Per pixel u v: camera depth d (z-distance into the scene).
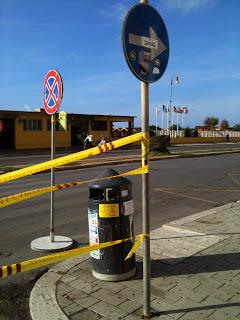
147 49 3.76
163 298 4.29
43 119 40.97
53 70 5.91
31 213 8.74
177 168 18.50
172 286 4.58
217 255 5.57
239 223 7.28
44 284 4.70
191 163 21.52
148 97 3.82
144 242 3.89
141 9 3.69
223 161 22.97
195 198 10.65
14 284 5.03
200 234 6.57
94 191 4.75
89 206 4.73
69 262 5.36
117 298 4.31
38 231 7.32
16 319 4.16
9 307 4.43
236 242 6.14
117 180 4.64
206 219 7.59
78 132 44.78
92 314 4.01
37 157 27.95
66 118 6.51
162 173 16.38
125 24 3.56
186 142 59.44
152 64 3.81
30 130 40.16
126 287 4.57
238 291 4.46
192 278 4.80
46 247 6.18
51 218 6.36
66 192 11.41
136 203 9.85
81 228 7.55
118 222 4.62
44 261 3.61
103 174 4.76
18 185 13.31
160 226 7.68
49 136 41.47
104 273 4.71
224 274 4.92
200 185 13.00
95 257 4.75
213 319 3.86
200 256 5.53
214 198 10.68
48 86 6.09
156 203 9.95
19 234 7.13
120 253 4.67
